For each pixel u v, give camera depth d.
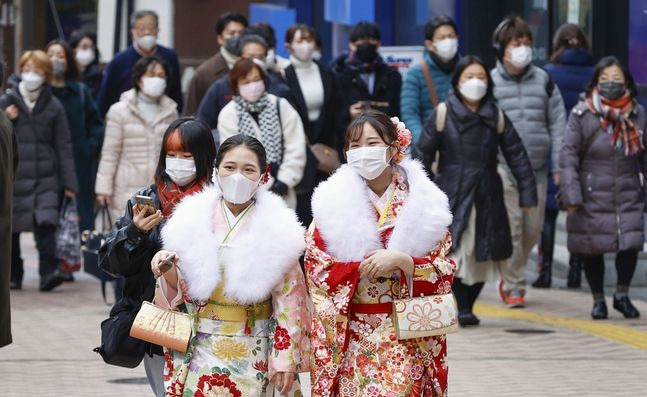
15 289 26.44
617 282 22.88
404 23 36.50
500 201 21.59
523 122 24.19
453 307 11.63
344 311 11.52
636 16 30.59
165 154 12.41
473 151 21.39
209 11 39.34
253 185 11.51
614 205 22.08
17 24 42.78
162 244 11.87
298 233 11.63
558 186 24.77
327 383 11.62
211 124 21.34
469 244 21.34
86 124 28.31
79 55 32.19
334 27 38.09
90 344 20.02
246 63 20.06
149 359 12.59
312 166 20.59
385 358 11.62
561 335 20.97
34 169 25.77
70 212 26.25
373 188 11.87
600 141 22.09
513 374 17.75
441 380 11.72
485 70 21.47
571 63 26.84
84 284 27.48
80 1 41.94
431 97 24.19
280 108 20.25
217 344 11.54
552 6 32.38
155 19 27.86
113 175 23.84
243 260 11.45
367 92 25.50
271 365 11.52
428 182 11.82
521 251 23.81
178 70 28.30
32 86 25.78
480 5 34.34
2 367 18.08
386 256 11.41
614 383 17.20
